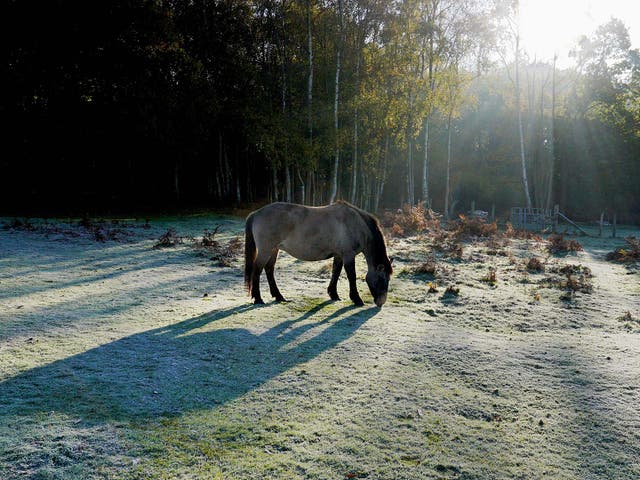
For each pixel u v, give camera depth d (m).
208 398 4.18
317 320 6.96
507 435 3.79
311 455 3.36
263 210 7.89
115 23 23.83
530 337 6.62
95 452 3.24
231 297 8.37
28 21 21.58
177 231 17.84
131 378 4.52
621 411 4.27
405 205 24.44
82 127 24.44
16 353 5.00
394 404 4.24
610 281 11.34
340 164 30.16
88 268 10.26
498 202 40.31
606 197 35.66
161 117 25.86
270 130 26.47
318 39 27.27
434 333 6.54
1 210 22.41
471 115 41.28
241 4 29.05
